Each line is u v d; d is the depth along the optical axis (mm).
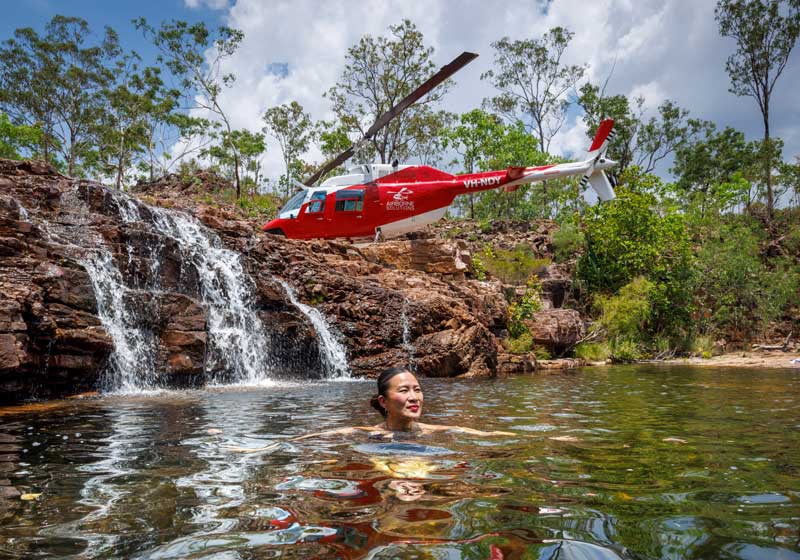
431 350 13039
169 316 9641
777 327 28266
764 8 40344
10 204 9617
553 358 19734
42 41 39781
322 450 3133
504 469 2645
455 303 15133
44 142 41406
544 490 2242
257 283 12492
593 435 3879
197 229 13555
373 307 13750
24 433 4176
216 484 2389
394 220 17141
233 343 10930
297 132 42688
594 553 1521
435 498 2115
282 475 2521
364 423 4625
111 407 6137
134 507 2061
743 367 16672
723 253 28656
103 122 41844
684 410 5664
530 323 19391
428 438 3576
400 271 16953
